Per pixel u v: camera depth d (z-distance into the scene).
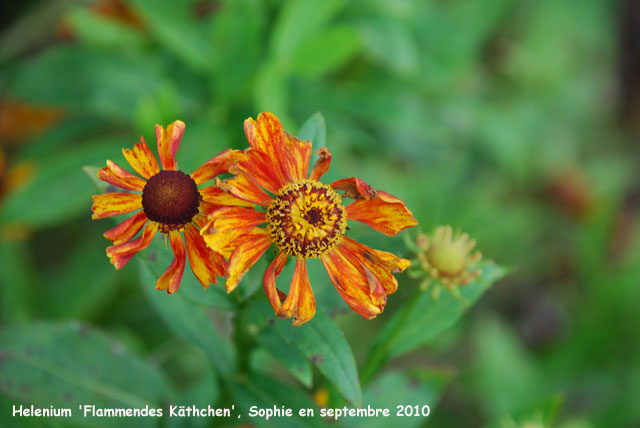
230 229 0.39
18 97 0.54
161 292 0.46
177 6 0.56
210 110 0.55
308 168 0.42
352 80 0.65
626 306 0.73
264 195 0.40
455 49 0.65
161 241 0.41
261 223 0.40
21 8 0.72
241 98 0.55
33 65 0.54
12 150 0.66
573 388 0.72
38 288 0.60
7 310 0.57
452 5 0.75
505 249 0.74
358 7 0.57
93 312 0.61
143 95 0.55
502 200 0.79
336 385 0.40
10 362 0.46
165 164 0.40
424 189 0.69
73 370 0.47
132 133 0.63
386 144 0.69
